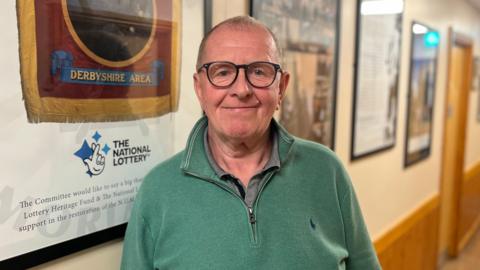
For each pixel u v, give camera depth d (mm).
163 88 1045
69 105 841
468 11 3672
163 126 1057
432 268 3320
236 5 1266
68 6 820
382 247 2312
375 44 2100
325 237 946
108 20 894
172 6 1040
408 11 2451
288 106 1524
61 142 836
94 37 871
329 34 1733
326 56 1732
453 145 3738
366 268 1080
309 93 1646
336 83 1822
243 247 839
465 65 3742
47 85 802
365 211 2188
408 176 2732
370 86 2102
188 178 908
